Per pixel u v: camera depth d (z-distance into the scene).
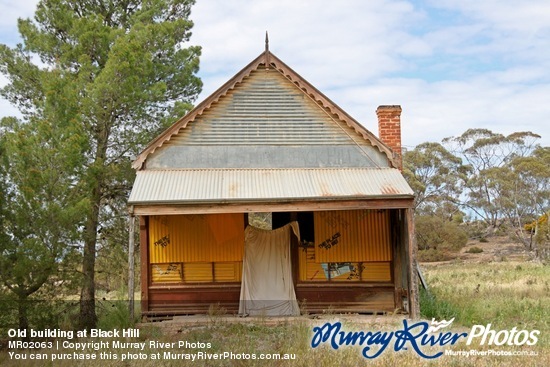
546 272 36.34
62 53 22.77
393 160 18.44
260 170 18.25
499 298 21.25
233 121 18.58
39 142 16.77
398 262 18.78
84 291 19.92
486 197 78.50
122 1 24.95
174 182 17.33
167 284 19.14
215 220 19.34
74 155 16.94
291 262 19.08
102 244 22.62
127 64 20.59
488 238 75.50
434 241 61.50
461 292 22.97
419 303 17.28
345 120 18.59
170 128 18.27
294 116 18.70
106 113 21.03
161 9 25.42
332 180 17.67
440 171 80.62
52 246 15.79
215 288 19.14
